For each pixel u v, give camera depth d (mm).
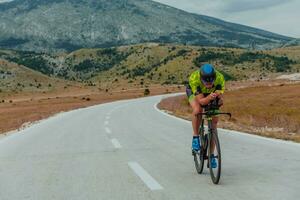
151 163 9172
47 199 6312
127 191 6570
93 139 14812
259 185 6461
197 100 7176
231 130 16344
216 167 6789
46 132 18734
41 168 9219
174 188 6621
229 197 5832
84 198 6254
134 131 17156
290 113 28484
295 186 6297
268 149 10477
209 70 6797
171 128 17906
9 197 6570
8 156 11414
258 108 35156
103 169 8688
